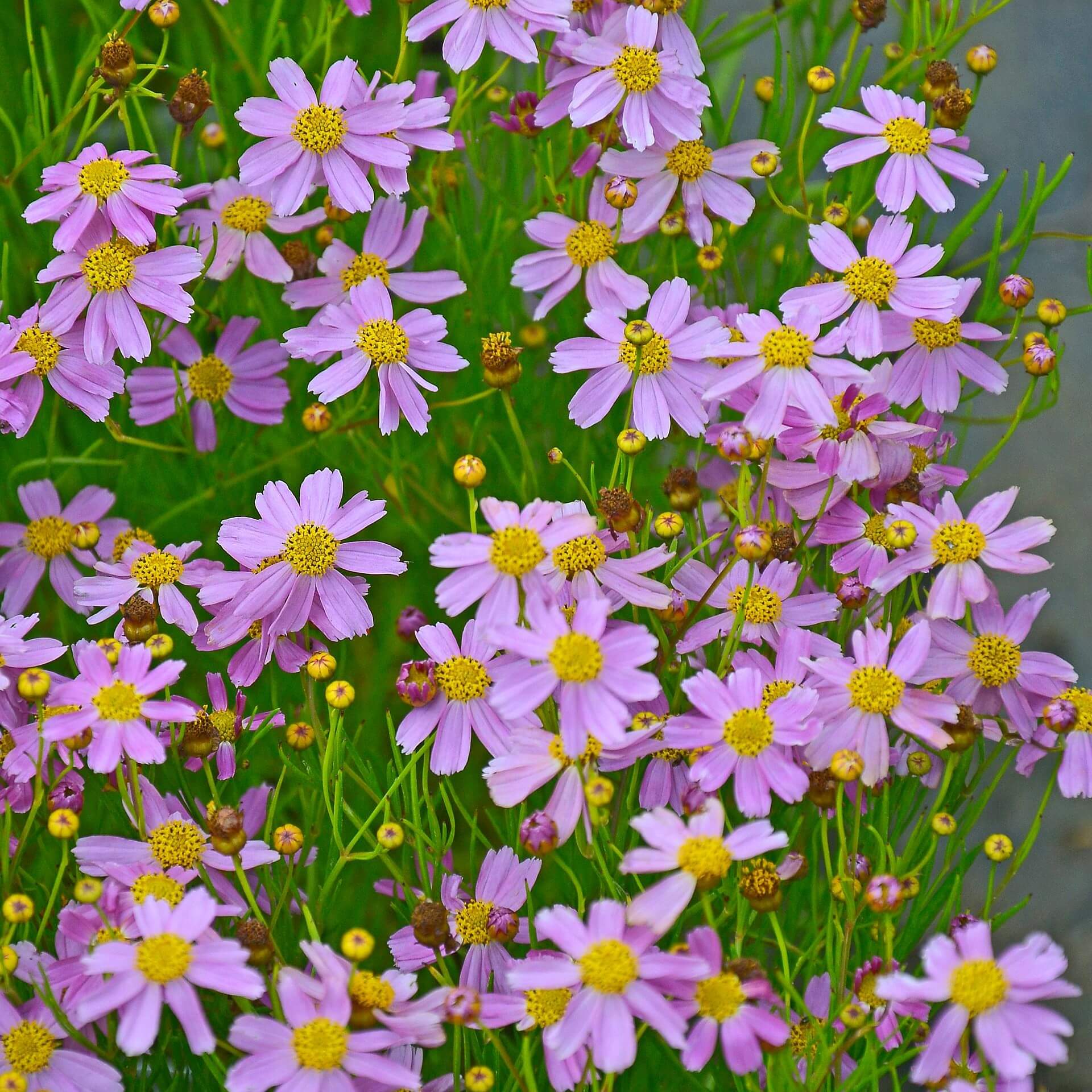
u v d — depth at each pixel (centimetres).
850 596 98
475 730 97
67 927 95
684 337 100
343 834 100
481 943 97
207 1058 94
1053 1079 100
